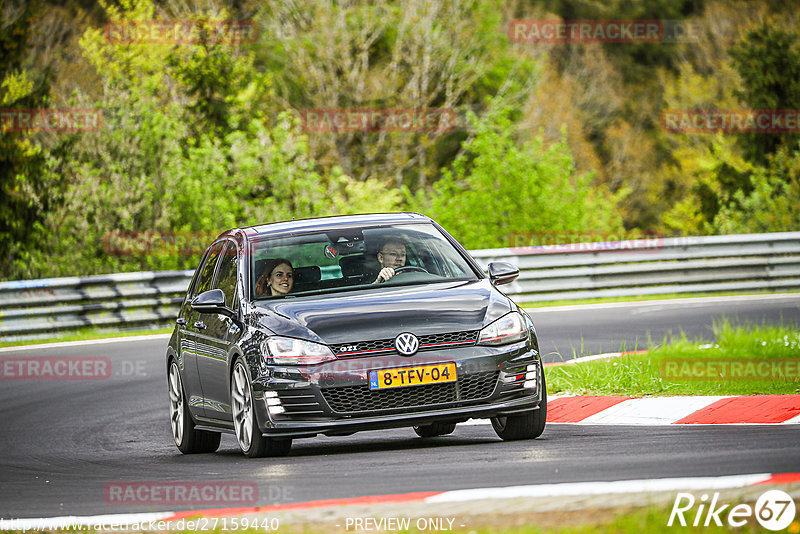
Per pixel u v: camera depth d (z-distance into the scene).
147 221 99.00
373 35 168.25
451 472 24.34
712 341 48.47
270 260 31.44
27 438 38.44
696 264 80.00
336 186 119.69
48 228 98.12
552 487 21.20
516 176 112.56
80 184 98.06
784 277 81.69
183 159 107.50
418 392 27.61
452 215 113.81
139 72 139.12
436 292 29.69
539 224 112.31
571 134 191.62
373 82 166.62
